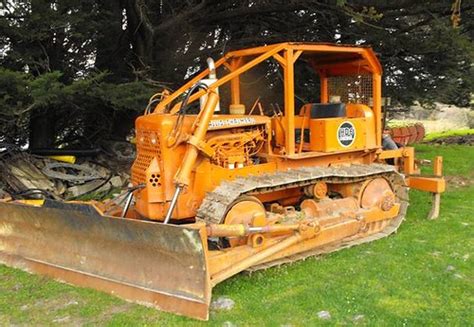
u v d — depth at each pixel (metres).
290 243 5.10
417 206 7.71
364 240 5.99
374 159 6.74
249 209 5.07
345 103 6.78
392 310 4.22
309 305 4.34
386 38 9.74
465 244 5.84
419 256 5.46
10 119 7.42
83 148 9.85
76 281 4.85
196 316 4.09
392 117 14.32
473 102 14.62
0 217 5.57
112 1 9.37
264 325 4.03
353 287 4.68
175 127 5.13
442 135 18.80
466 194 8.54
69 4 7.72
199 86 5.13
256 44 10.43
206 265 4.10
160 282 4.36
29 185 7.85
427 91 11.30
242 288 4.71
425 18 9.78
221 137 5.48
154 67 9.69
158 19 10.23
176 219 5.26
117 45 9.83
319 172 5.64
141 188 5.29
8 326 4.16
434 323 3.97
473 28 9.98
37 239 5.34
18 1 7.29
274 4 9.53
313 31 10.45
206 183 5.32
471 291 4.56
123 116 10.20
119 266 4.65
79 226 4.81
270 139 5.93
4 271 5.31
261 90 10.91
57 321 4.20
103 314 4.27
